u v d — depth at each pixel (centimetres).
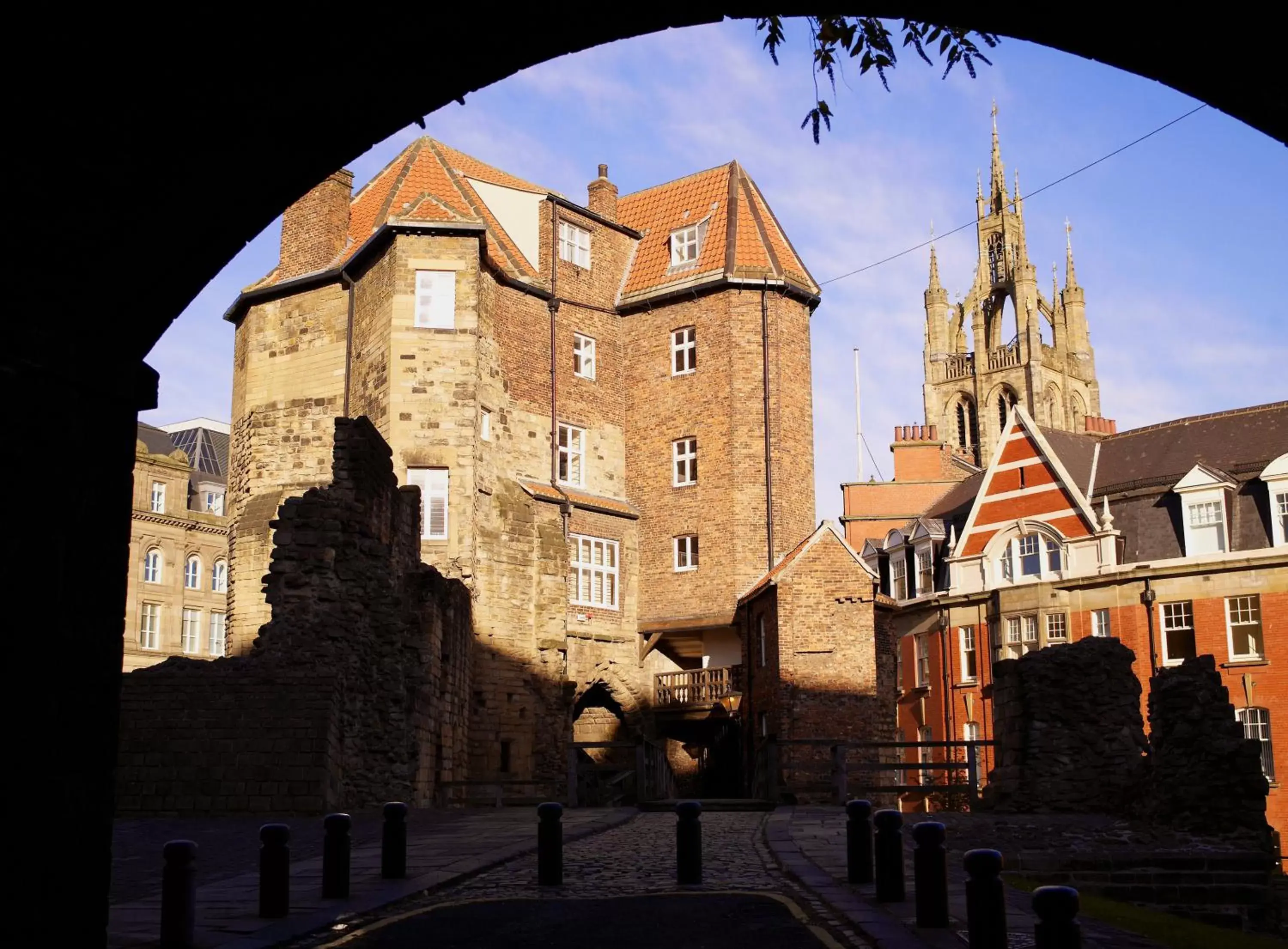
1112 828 2120
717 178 5225
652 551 4859
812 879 1441
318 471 4419
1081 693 2423
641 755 3025
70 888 937
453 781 3241
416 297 4175
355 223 4744
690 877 1464
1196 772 2158
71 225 928
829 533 4044
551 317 4744
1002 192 12800
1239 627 4625
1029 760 2428
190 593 9594
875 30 992
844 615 3981
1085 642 2456
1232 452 4909
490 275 4453
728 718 4516
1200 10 832
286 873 1197
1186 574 4725
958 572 5412
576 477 4781
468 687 3669
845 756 2803
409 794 2720
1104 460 5294
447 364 4144
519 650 4209
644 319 5019
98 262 958
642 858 1734
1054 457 5162
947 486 6347
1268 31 825
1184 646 4728
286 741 2356
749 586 4659
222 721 2367
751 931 1124
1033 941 1054
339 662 2517
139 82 874
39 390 937
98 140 898
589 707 4816
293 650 2431
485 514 4219
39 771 919
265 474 4506
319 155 991
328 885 1307
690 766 4912
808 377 4944
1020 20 914
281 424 4516
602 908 1261
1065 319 13138
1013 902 1302
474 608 4044
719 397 4803
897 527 6325
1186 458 5000
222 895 1337
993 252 12938
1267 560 4575
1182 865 1772
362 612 2639
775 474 4747
